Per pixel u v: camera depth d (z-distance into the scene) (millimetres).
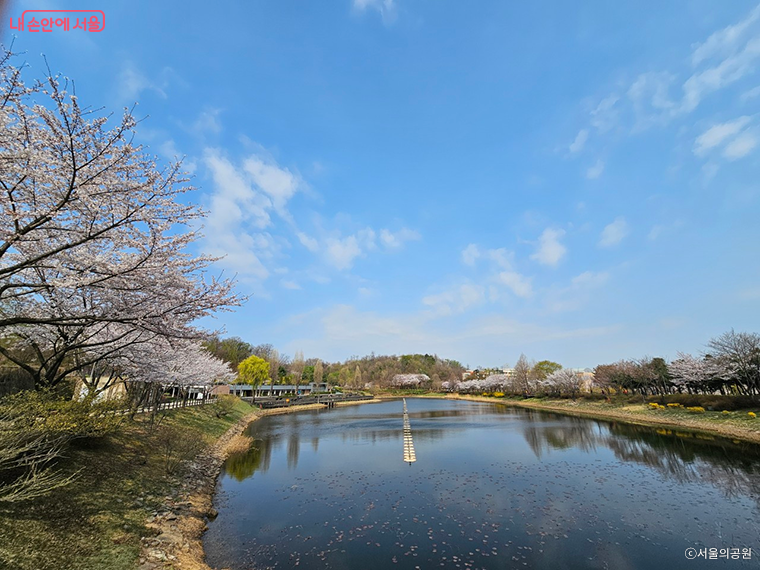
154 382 21797
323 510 13266
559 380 59875
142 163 8438
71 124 7145
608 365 54125
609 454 22000
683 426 31109
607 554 10117
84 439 12180
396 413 51156
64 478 9430
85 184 7727
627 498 14367
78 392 14172
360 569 9234
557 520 12328
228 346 77375
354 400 79438
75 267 8445
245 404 52625
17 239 7730
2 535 6629
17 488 7980
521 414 47125
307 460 21172
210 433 25828
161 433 18344
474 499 14398
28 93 6727
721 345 32656
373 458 21672
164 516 10398
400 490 15555
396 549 10312
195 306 10492
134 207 8500
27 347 13750
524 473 18109
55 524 7727
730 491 14922
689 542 10750
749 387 32625
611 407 44375
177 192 9117
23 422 8086
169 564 8055
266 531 11438
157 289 9461
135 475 12336
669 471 17984
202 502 13109
